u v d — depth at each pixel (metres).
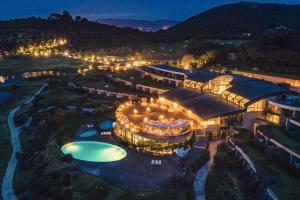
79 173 58.06
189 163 59.50
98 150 67.88
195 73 103.56
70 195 51.44
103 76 134.88
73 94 111.25
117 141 72.06
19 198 54.75
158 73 124.50
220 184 54.44
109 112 91.69
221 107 75.31
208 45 160.75
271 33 136.88
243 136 68.50
